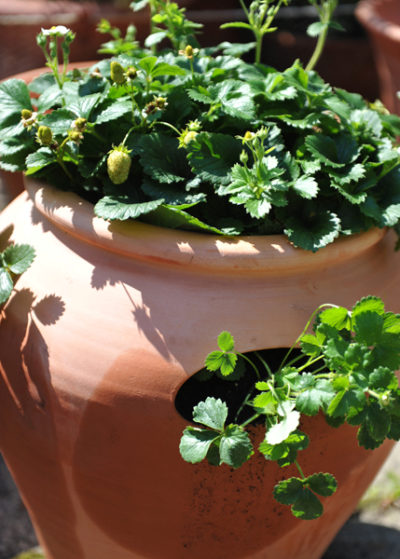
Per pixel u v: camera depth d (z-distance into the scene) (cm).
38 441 84
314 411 75
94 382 80
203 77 92
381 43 176
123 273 81
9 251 83
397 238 90
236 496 82
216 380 85
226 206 88
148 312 79
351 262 83
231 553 87
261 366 85
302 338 77
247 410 83
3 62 189
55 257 83
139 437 80
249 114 86
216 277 80
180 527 84
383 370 74
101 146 88
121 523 86
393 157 87
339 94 98
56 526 91
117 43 104
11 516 111
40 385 82
